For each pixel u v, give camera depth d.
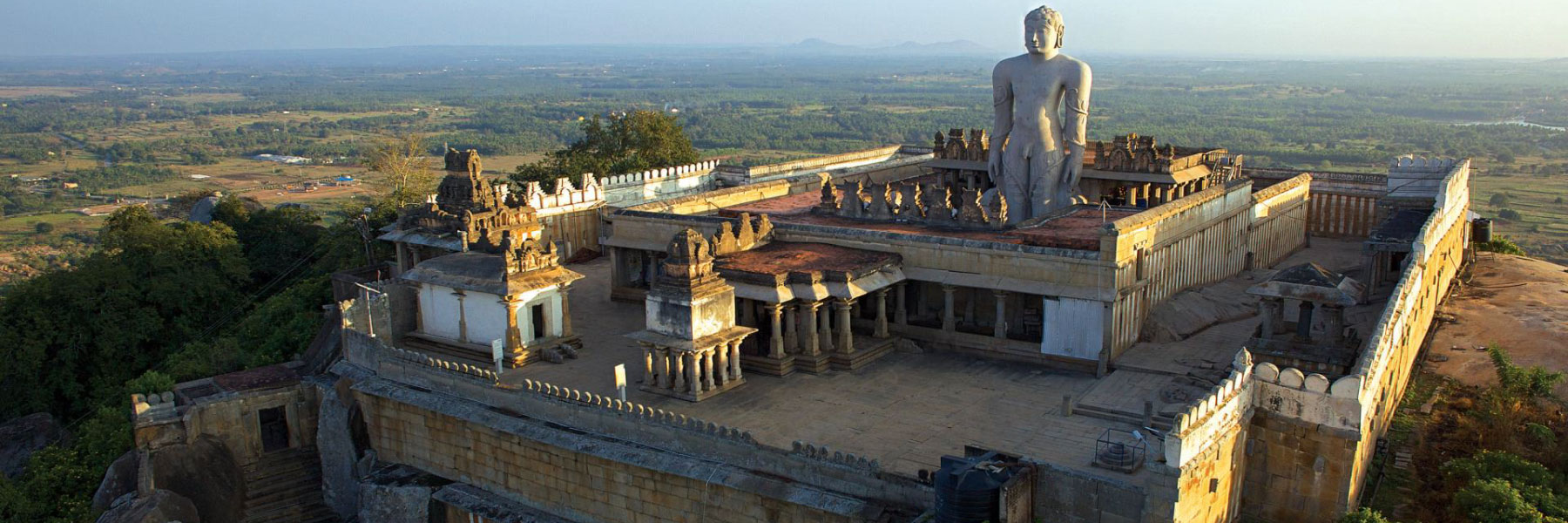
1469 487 34.81
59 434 64.38
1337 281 43.84
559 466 44.16
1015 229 56.38
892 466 38.84
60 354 68.81
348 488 51.06
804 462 38.00
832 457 37.41
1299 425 35.28
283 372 54.91
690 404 46.12
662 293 46.59
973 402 46.06
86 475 52.03
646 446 41.97
